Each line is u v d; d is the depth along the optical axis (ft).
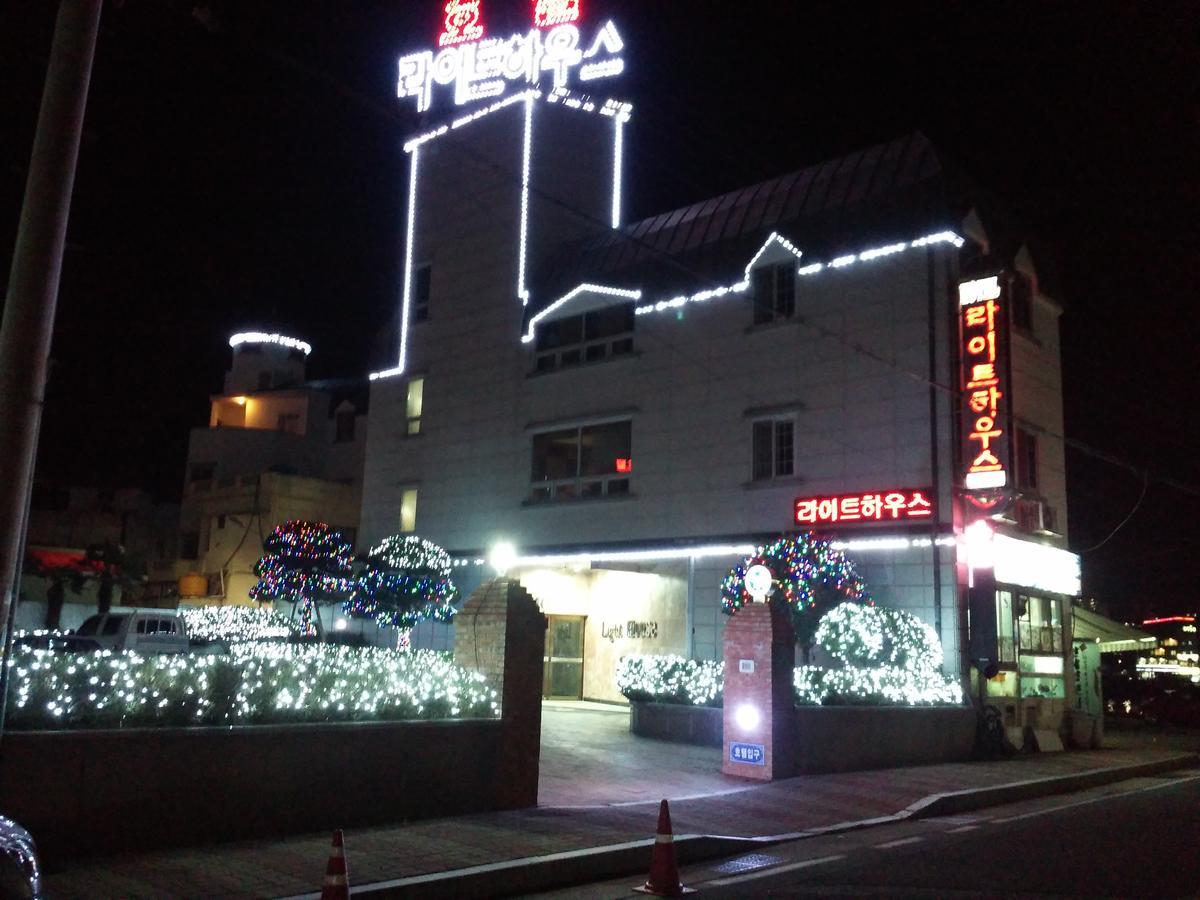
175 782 31.07
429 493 100.78
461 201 103.71
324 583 88.84
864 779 51.52
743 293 81.71
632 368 87.76
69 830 28.81
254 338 180.04
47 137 25.61
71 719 30.66
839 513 73.26
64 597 126.52
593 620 89.45
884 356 73.41
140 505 172.14
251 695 34.53
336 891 22.04
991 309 68.69
